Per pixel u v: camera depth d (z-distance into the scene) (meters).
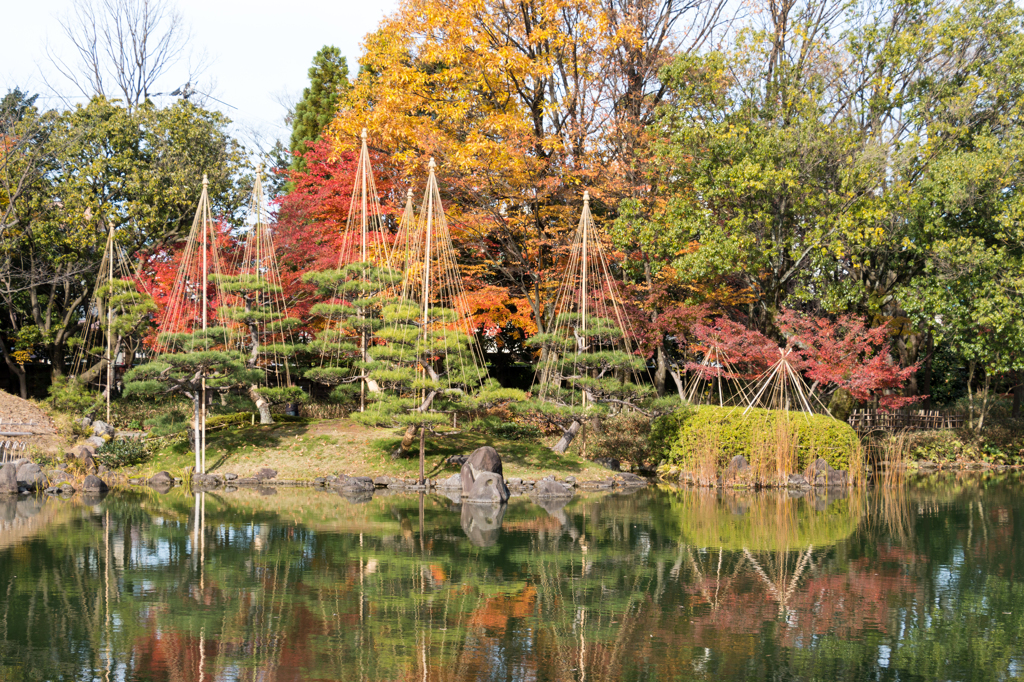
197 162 31.59
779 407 23.89
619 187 24.59
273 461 21.70
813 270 24.66
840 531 14.88
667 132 25.09
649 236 24.36
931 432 28.72
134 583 10.80
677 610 9.67
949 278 23.23
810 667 7.74
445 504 17.92
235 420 25.16
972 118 24.23
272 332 22.12
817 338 23.98
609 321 22.16
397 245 23.98
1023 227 22.53
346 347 21.56
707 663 7.86
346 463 21.56
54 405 27.03
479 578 11.17
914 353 30.83
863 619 9.34
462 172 24.11
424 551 12.87
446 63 25.45
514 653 8.14
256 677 7.45
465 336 20.20
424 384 19.52
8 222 29.30
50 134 30.09
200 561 12.06
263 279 22.47
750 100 24.09
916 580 11.21
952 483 23.14
